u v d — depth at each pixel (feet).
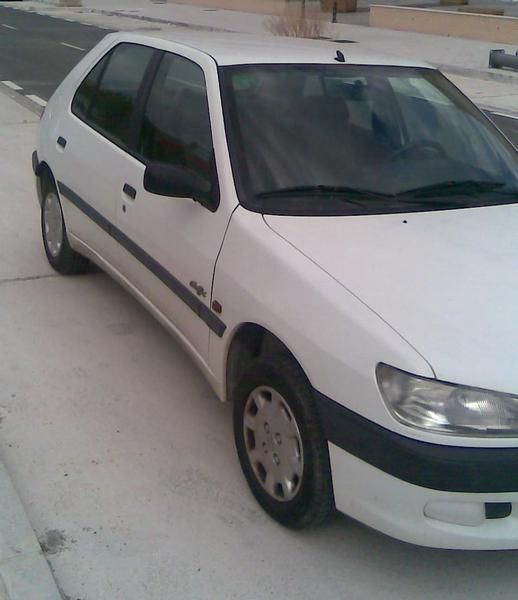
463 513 9.11
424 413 8.92
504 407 8.89
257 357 11.34
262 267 10.90
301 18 72.18
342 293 10.00
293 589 10.02
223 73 13.07
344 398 9.45
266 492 11.11
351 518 10.29
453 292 10.12
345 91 13.55
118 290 18.49
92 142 16.31
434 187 12.71
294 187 12.06
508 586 10.19
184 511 11.29
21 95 43.19
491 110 47.24
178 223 12.84
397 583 10.18
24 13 108.27
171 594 9.84
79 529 10.84
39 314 17.16
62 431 13.05
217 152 12.32
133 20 99.55
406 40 77.61
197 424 13.43
